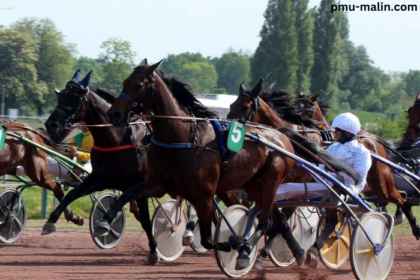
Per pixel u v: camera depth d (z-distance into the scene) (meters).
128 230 15.34
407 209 11.78
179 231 11.33
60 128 10.36
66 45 57.31
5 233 12.44
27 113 49.94
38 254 11.35
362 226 9.10
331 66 57.44
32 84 50.16
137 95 8.51
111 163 10.30
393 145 13.20
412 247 13.95
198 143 8.66
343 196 10.44
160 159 8.66
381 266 9.45
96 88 11.11
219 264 9.09
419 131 14.23
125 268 10.07
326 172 9.80
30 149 12.20
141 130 10.66
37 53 54.66
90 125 10.20
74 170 12.93
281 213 10.03
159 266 10.49
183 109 8.88
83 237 13.85
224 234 9.34
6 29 50.94
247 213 9.67
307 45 54.06
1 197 12.34
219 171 8.84
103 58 41.06
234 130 8.78
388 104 95.44
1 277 8.63
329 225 10.20
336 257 10.48
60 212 9.91
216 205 9.77
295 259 10.66
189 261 11.23
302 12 53.88
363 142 11.70
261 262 10.05
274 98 12.76
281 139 9.93
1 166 11.78
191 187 8.59
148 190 8.73
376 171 11.12
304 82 54.31
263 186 9.60
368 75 96.81
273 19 53.06
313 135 12.35
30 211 17.23
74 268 9.84
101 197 12.34
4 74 49.31
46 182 12.49
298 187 9.87
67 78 57.12
